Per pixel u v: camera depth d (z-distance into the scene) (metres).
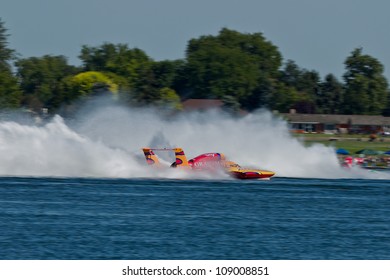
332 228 120.31
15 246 100.38
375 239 111.69
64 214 126.44
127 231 112.06
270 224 122.25
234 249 101.75
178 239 107.12
